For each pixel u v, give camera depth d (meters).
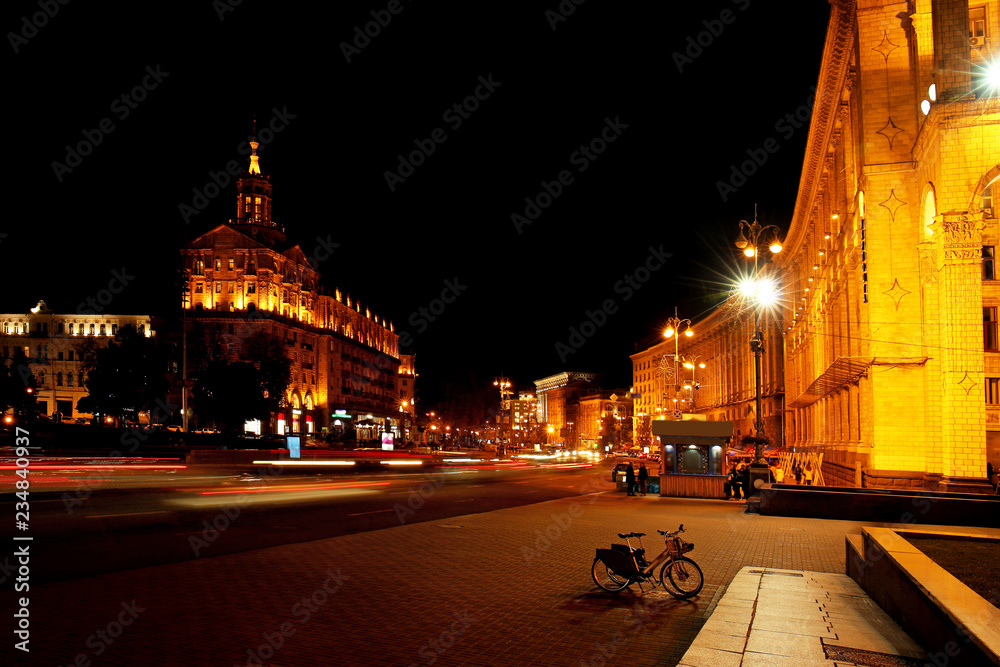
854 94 28.75
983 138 21.59
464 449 117.38
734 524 17.67
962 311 21.39
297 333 82.94
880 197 25.77
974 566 8.98
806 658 6.26
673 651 6.98
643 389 122.75
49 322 77.38
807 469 41.72
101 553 11.68
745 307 67.69
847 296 31.81
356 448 78.62
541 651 6.90
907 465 24.45
